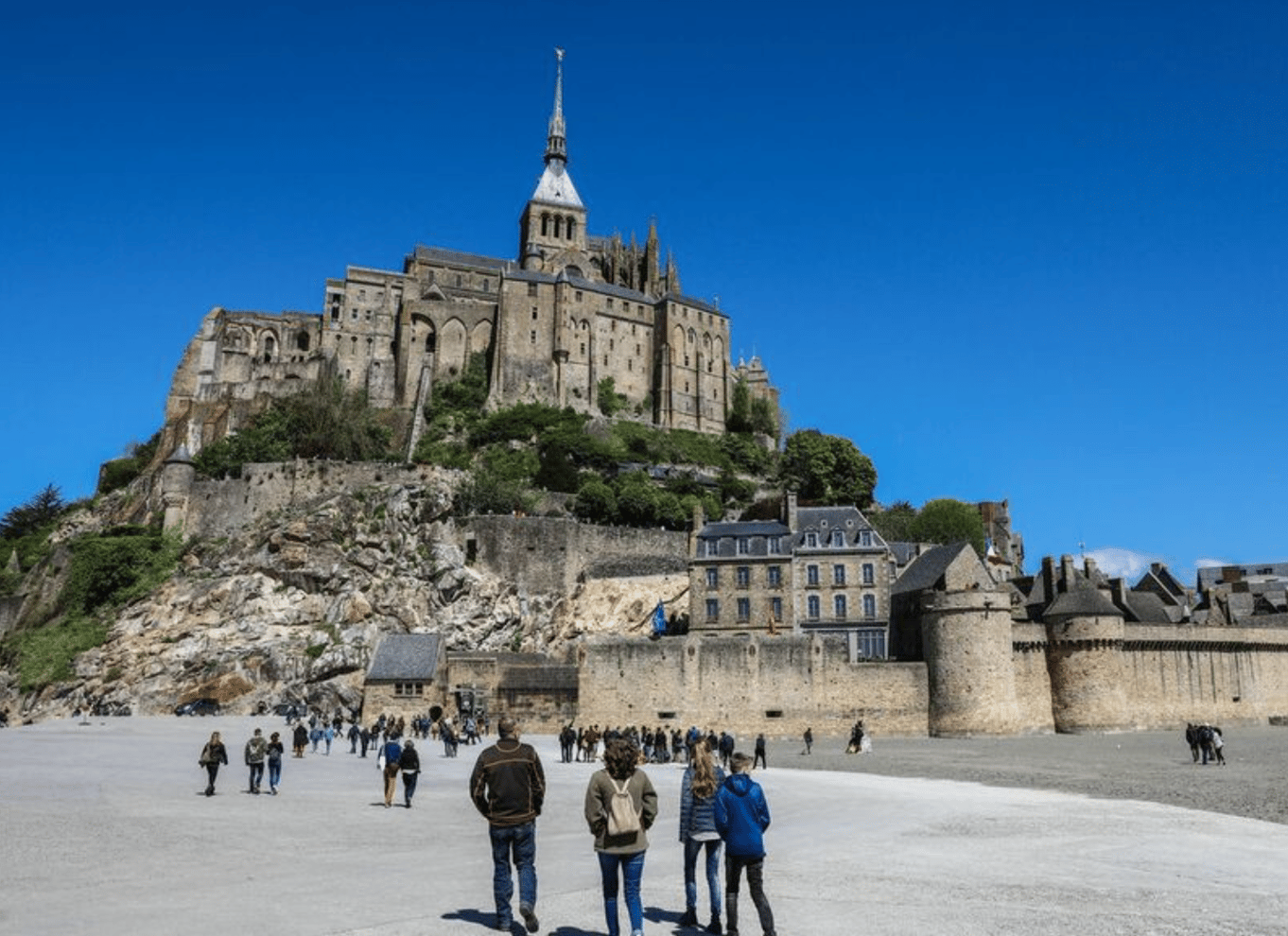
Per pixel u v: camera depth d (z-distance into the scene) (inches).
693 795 679.1
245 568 4114.2
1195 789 1689.2
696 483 5689.0
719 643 3174.2
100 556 4333.2
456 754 2434.8
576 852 995.9
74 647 4052.7
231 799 1401.3
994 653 3080.7
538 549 4362.7
